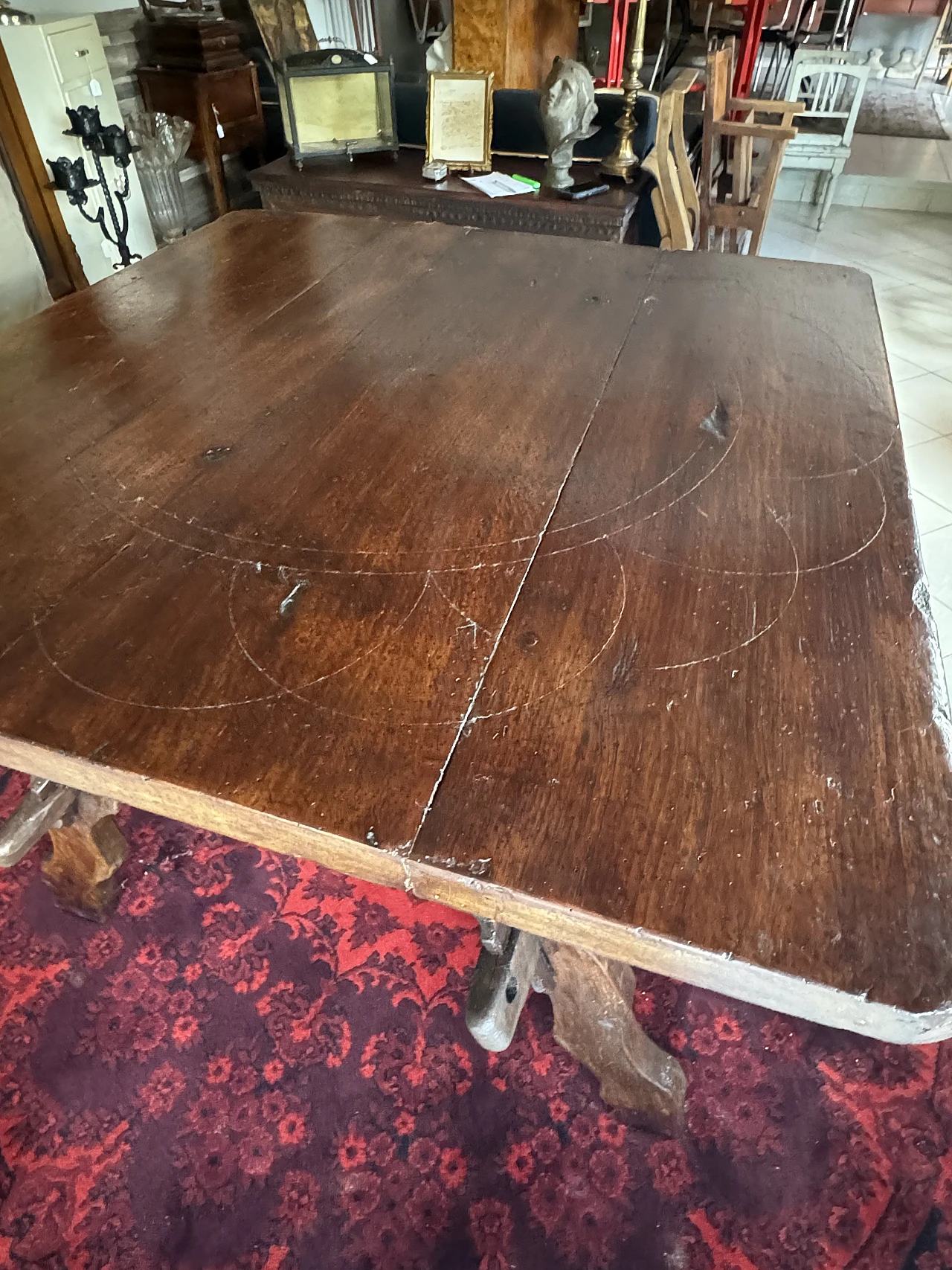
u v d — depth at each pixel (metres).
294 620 0.81
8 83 2.14
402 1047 1.20
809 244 3.90
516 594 0.83
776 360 1.21
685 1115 1.12
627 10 3.51
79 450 1.04
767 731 0.69
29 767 0.74
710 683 0.73
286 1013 1.24
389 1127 1.12
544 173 2.69
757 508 0.93
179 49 2.67
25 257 2.17
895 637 0.77
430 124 2.65
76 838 1.22
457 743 0.69
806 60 3.81
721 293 1.41
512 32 3.31
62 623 0.80
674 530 0.90
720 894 0.58
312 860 0.68
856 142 5.03
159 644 0.78
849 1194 1.05
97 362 1.23
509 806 0.64
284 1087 1.16
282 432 1.07
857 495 0.95
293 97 2.67
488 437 1.06
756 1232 1.02
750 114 2.68
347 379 1.19
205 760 0.68
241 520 0.93
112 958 1.31
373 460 1.02
